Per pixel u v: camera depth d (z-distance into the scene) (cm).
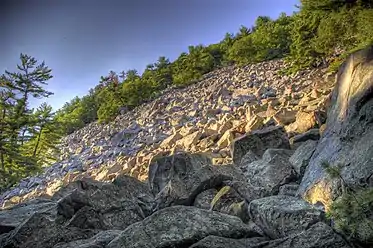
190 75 5081
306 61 2764
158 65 6438
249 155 908
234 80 3953
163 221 512
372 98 601
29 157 2622
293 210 517
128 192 760
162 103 4253
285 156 810
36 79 2691
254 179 747
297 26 2547
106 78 5719
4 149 2467
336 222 440
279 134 962
